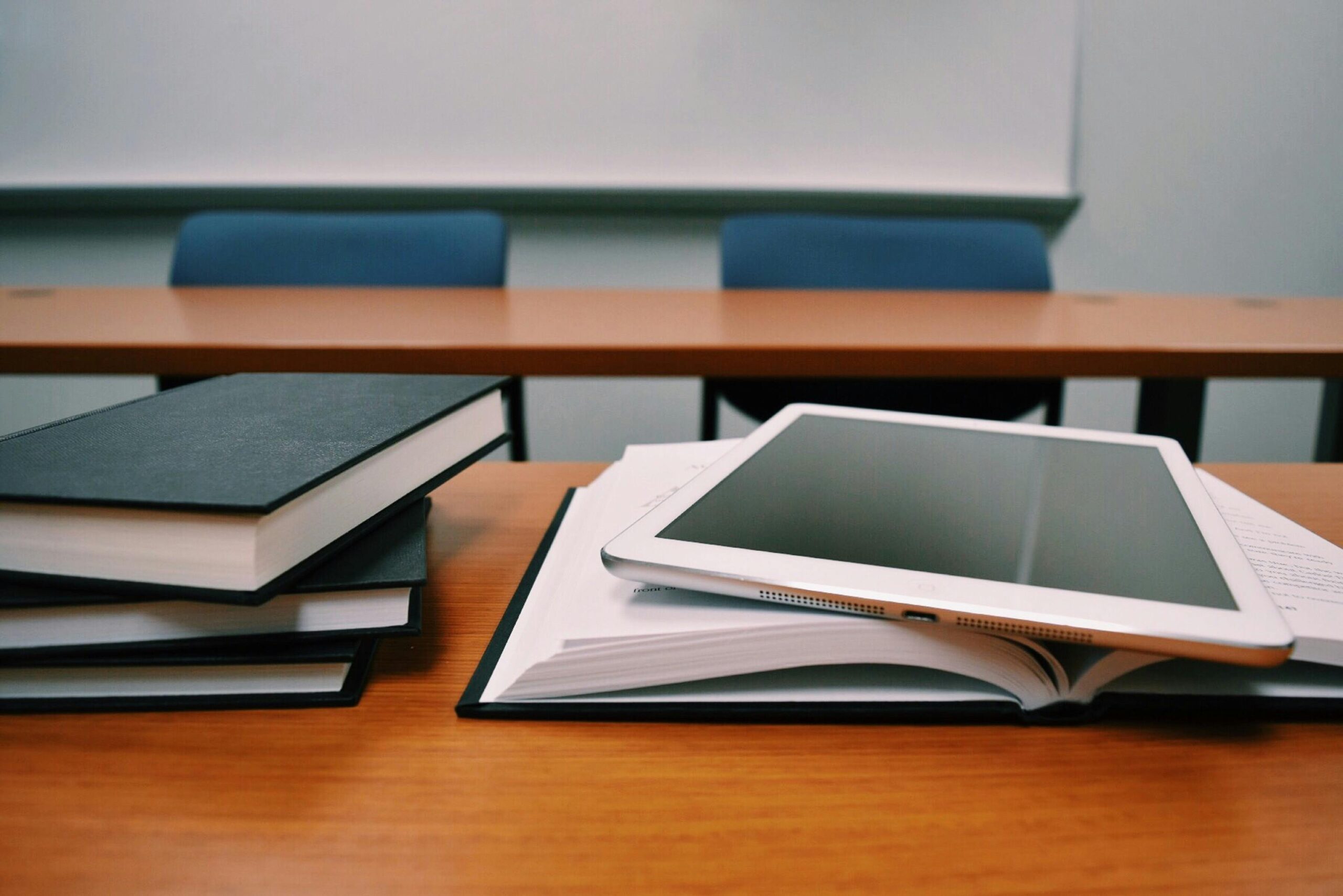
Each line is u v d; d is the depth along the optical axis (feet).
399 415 1.10
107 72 6.00
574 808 0.74
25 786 0.76
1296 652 0.83
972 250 4.52
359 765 0.80
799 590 0.83
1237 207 6.66
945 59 6.07
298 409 1.13
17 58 5.97
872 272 4.51
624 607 0.90
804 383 4.60
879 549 0.89
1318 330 2.94
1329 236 6.77
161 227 6.40
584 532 1.21
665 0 5.96
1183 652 0.73
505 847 0.69
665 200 6.28
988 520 0.96
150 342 2.56
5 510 0.83
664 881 0.66
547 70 6.07
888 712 0.85
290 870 0.66
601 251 6.54
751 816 0.73
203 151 6.17
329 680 0.91
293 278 4.35
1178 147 6.48
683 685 0.89
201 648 0.86
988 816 0.73
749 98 6.13
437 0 5.93
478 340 2.63
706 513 0.97
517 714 0.86
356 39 5.98
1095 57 6.19
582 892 0.64
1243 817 0.72
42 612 0.85
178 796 0.75
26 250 6.44
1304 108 6.48
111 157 6.16
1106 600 0.78
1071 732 0.85
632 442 7.02
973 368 2.61
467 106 6.12
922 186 6.30
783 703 0.86
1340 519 1.39
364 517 0.99
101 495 0.78
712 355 2.60
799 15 5.99
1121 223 6.63
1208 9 6.19
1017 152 6.26
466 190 6.20
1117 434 1.25
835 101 6.14
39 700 0.88
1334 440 3.89
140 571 0.82
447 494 1.59
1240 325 3.10
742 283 4.47
